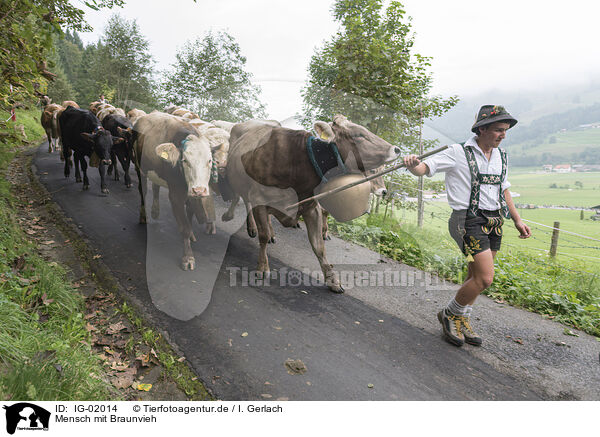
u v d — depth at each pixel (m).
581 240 13.30
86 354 2.57
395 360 2.83
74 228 4.98
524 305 3.96
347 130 2.91
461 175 2.68
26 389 2.02
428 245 4.46
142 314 3.18
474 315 3.61
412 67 5.27
